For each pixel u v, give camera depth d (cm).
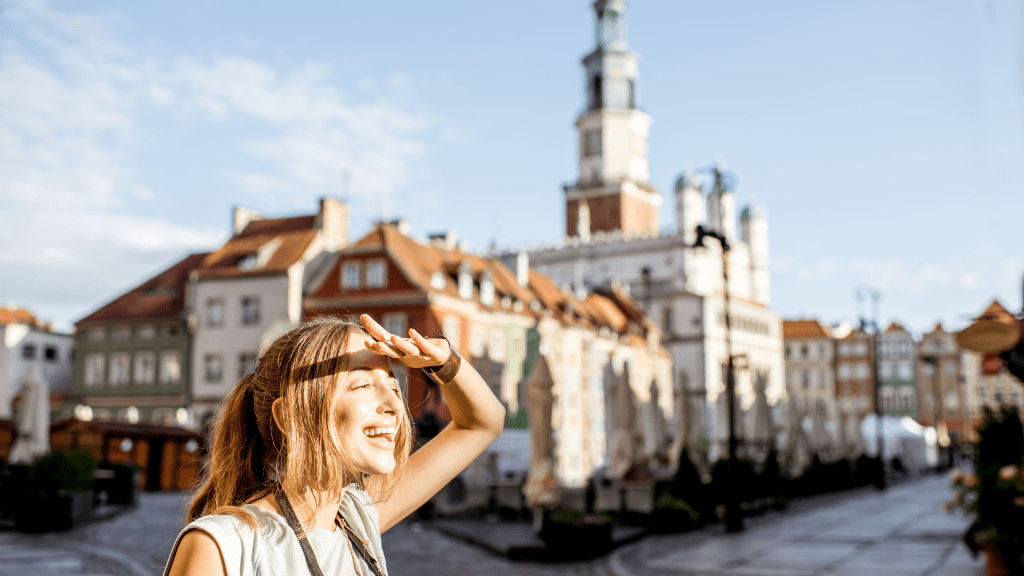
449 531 1933
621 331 6606
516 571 1398
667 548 1689
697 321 7769
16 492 2002
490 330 4803
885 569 1328
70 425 3503
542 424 1964
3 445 3219
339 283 4503
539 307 5434
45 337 5216
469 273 4697
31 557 1419
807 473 3409
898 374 10238
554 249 8469
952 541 1705
